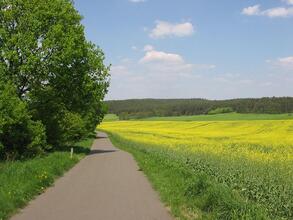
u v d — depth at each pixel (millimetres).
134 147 43312
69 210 12453
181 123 110938
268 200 11719
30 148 27562
